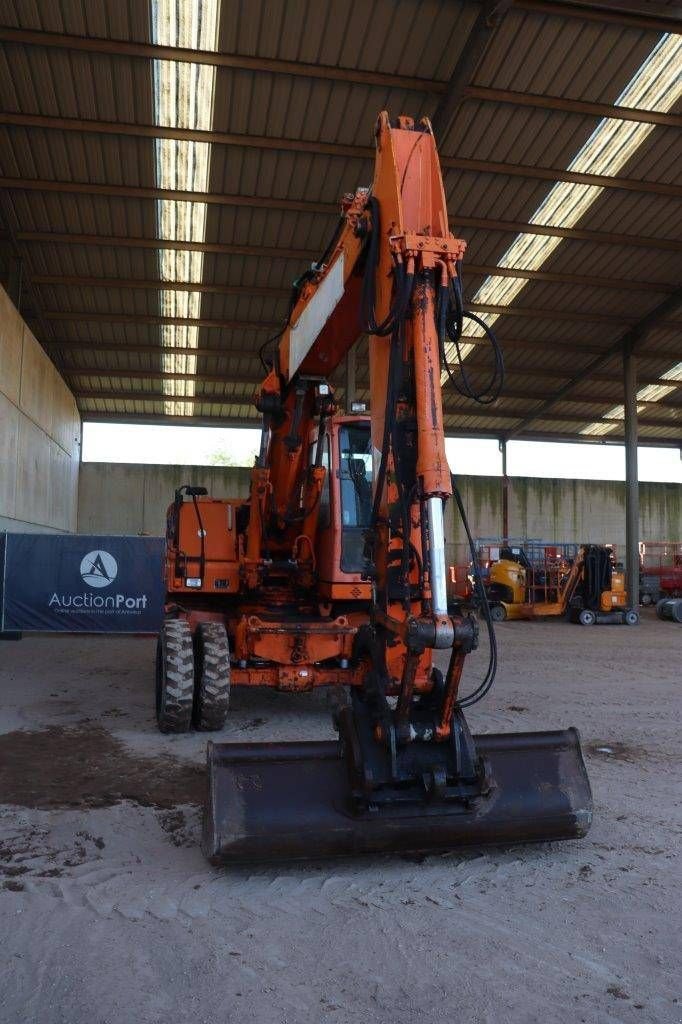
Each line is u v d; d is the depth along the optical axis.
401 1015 2.61
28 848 4.12
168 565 7.94
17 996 2.70
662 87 12.30
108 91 12.02
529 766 3.96
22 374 16.69
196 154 13.44
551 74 11.98
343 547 6.93
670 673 11.07
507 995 2.73
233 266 16.94
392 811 3.66
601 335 20.92
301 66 11.62
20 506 16.73
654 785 5.38
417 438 3.55
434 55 11.59
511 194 14.79
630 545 20.67
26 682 9.55
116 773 5.57
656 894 3.60
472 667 11.48
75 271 17.02
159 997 2.70
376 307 3.99
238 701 8.32
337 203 14.66
